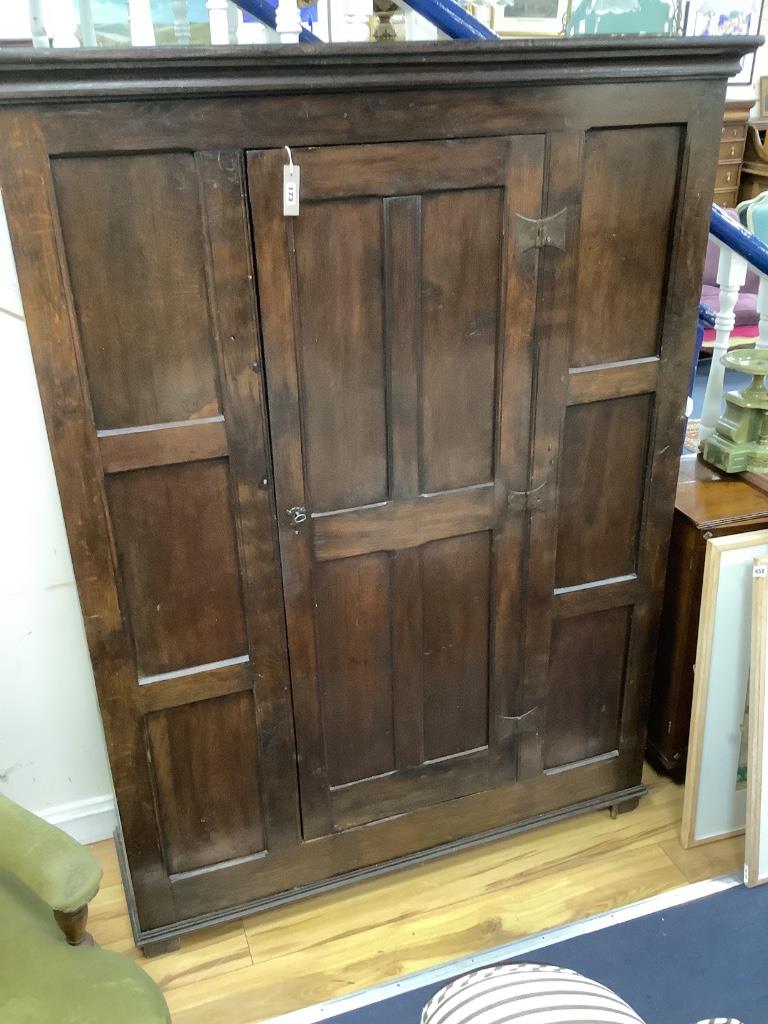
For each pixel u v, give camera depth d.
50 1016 1.10
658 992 1.59
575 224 1.37
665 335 1.52
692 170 1.40
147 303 1.21
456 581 1.59
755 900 1.77
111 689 1.43
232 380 1.29
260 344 1.28
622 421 1.58
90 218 1.15
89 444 1.26
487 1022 1.10
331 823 1.70
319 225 1.24
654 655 1.83
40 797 1.89
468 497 1.51
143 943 1.64
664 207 1.43
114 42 1.41
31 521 1.64
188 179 1.17
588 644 1.77
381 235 1.28
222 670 1.48
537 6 1.76
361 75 1.16
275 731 1.57
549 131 1.29
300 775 1.63
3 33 1.43
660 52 1.27
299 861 1.71
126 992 1.14
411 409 1.41
